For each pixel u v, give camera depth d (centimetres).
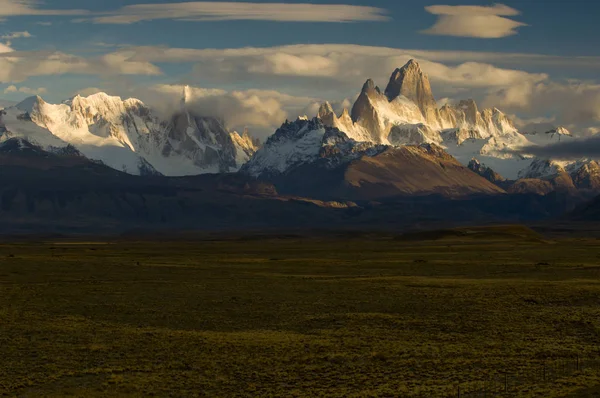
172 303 12862
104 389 7456
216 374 8006
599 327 10262
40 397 7188
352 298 13338
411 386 7456
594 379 7550
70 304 12675
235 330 10488
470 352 8881
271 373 8025
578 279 16275
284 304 12706
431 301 12781
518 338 9706
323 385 7562
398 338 9794
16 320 11038
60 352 9000
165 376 7925
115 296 13738
